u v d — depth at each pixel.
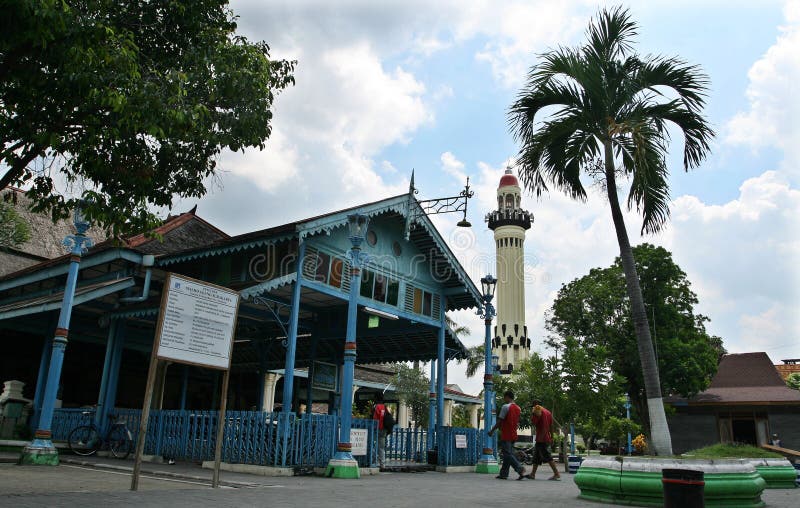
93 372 20.78
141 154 9.73
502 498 8.72
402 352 20.69
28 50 7.90
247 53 10.48
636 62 11.09
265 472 11.51
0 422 14.84
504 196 69.19
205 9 10.52
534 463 14.16
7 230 16.84
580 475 9.04
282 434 11.78
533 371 30.73
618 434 34.91
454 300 19.47
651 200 10.80
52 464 10.92
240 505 6.40
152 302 15.12
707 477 8.13
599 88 10.82
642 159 10.17
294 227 13.26
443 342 18.34
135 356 21.47
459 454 16.69
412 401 35.16
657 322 37.56
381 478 12.13
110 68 8.47
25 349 19.94
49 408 11.16
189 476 9.98
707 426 39.25
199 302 8.10
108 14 9.66
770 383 41.03
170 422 13.72
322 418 12.48
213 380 24.23
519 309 65.56
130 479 9.03
